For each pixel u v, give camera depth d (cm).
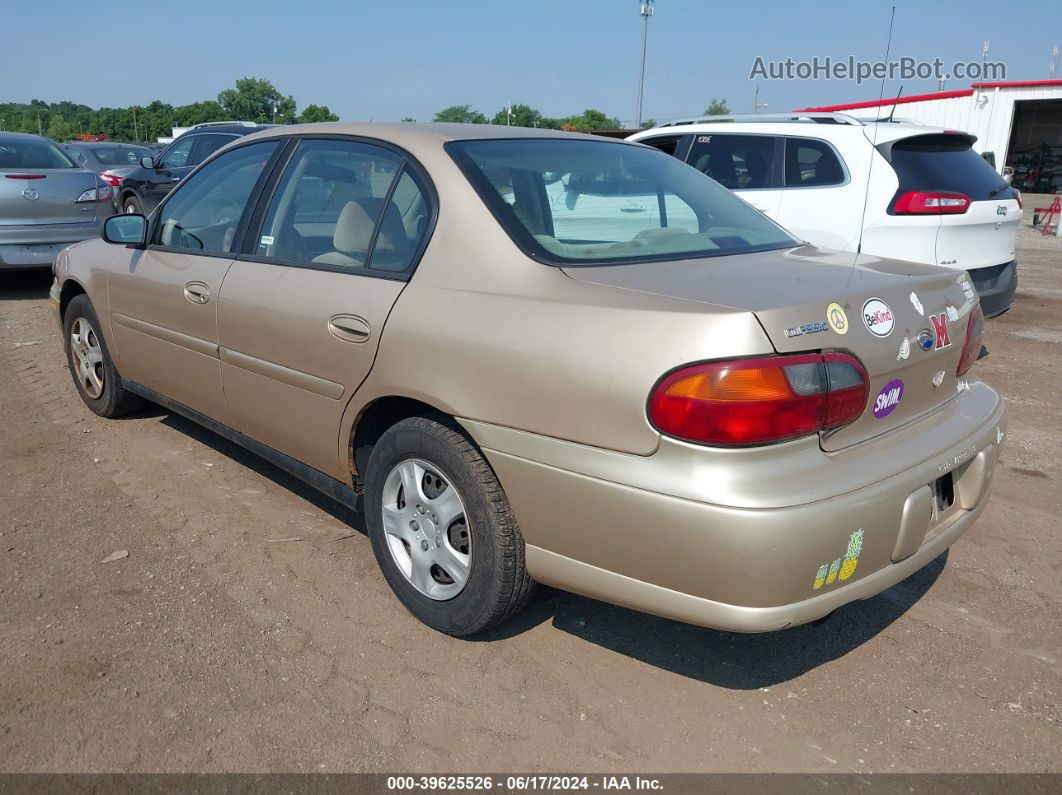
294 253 336
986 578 345
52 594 313
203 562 339
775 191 674
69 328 500
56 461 436
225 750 239
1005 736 254
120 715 251
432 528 288
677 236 305
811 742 250
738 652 293
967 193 633
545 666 281
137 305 422
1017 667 287
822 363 225
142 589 318
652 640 298
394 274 291
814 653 294
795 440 223
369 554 350
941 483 272
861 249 634
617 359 228
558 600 321
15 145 878
